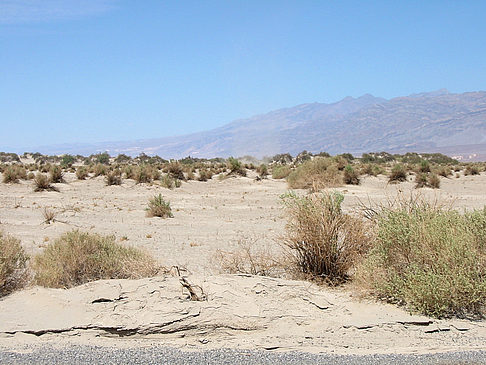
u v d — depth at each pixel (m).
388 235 7.75
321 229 8.55
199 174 43.28
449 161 86.56
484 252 7.33
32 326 6.52
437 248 7.28
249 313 6.83
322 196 8.96
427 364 5.38
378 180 35.12
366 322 6.58
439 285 6.77
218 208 24.97
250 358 5.63
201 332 6.54
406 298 7.06
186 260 11.57
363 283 7.75
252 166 50.62
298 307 7.08
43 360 5.57
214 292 7.46
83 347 6.02
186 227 18.42
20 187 33.84
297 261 8.93
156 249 13.45
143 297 7.28
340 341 6.17
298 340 6.22
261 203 27.09
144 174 37.00
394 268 7.64
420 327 6.47
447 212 8.23
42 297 7.38
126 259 9.45
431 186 31.50
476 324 6.55
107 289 7.55
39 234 16.22
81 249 9.44
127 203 27.47
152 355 5.75
